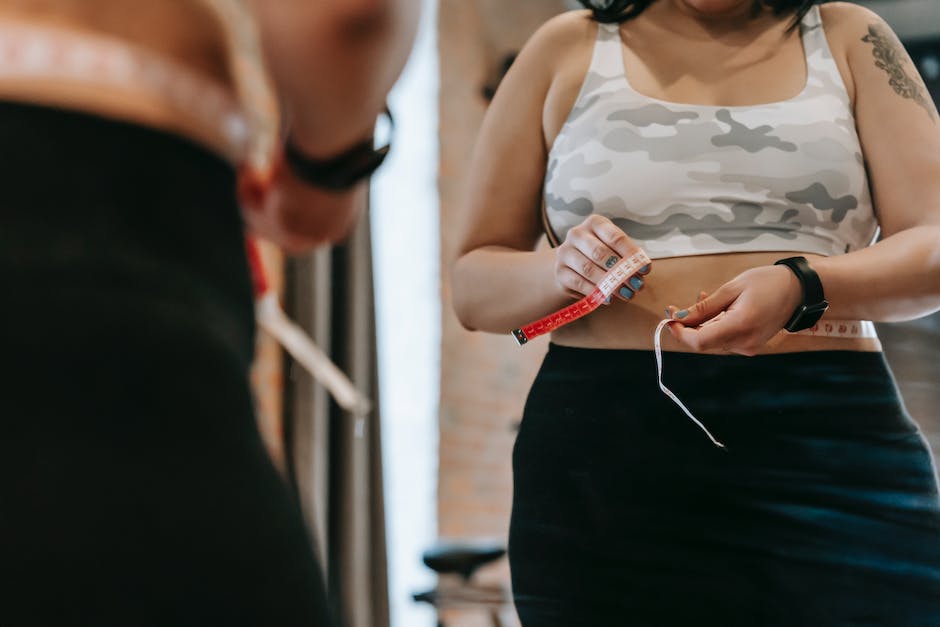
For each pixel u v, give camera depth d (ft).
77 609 1.68
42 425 1.70
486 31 19.45
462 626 14.83
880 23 4.51
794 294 3.84
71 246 1.77
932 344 19.03
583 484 4.12
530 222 4.68
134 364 1.77
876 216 4.42
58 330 1.73
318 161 2.38
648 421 4.07
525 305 4.29
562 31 4.61
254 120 2.55
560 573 4.11
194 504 1.78
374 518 10.02
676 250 4.18
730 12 4.46
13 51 1.85
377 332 10.38
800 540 3.89
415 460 16.40
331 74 2.15
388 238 16.52
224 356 1.89
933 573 3.87
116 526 1.71
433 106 17.65
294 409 9.53
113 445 1.73
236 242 2.07
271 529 1.88
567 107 4.50
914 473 4.01
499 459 18.33
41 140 1.81
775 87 4.36
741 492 3.95
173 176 1.93
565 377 4.30
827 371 4.05
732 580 3.91
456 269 4.61
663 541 3.99
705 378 4.04
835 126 4.28
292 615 1.87
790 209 4.21
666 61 4.44
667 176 4.23
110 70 1.90
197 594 1.76
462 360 17.66
